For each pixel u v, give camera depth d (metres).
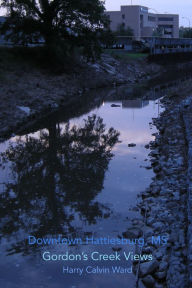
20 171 12.31
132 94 32.66
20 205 9.66
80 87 35.22
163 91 33.94
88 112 23.80
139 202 9.60
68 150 14.85
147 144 15.42
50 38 37.47
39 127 19.16
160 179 10.91
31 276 6.63
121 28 88.06
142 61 56.56
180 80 42.88
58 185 11.04
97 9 36.62
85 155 14.12
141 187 10.68
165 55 64.69
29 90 27.42
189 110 19.52
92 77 39.59
